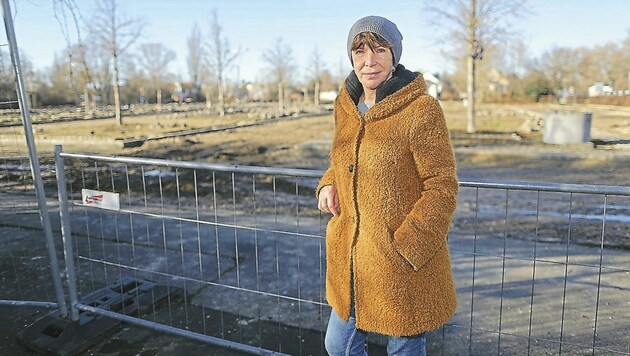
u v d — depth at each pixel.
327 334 2.08
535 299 3.91
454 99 56.12
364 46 1.78
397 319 1.80
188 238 5.65
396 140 1.71
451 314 1.88
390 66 1.81
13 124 3.60
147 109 48.53
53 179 9.20
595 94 52.69
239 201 7.88
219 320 3.64
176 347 3.22
